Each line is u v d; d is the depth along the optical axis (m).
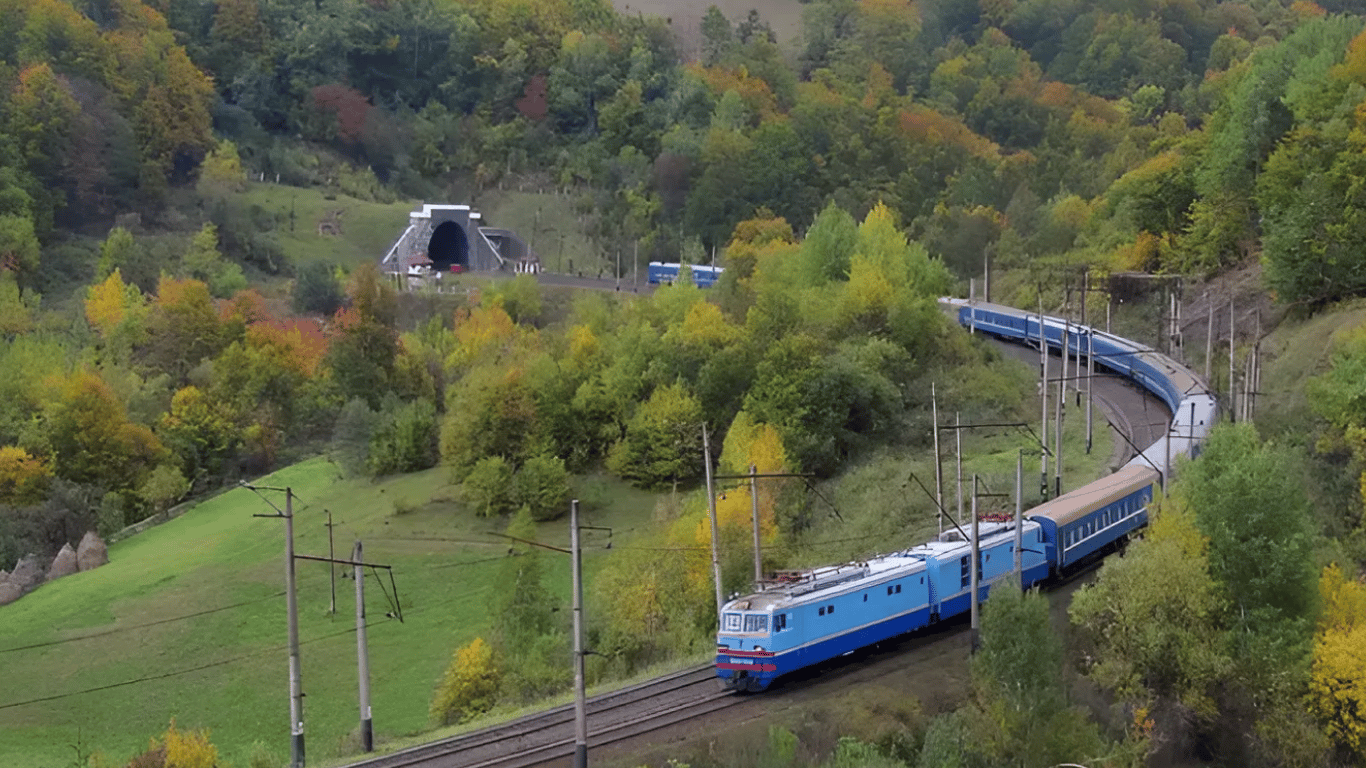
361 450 131.38
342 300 194.25
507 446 118.62
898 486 94.81
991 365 124.50
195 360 164.12
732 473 91.12
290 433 147.62
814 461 105.62
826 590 59.75
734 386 118.94
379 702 81.31
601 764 51.59
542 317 176.50
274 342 159.38
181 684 87.75
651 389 122.81
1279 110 138.88
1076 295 151.12
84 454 135.50
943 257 187.38
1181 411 92.19
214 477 141.75
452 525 110.62
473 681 73.50
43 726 82.94
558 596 92.25
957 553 66.06
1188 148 159.88
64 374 149.25
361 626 65.38
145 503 133.88
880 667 61.47
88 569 116.00
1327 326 105.31
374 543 107.75
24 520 123.62
